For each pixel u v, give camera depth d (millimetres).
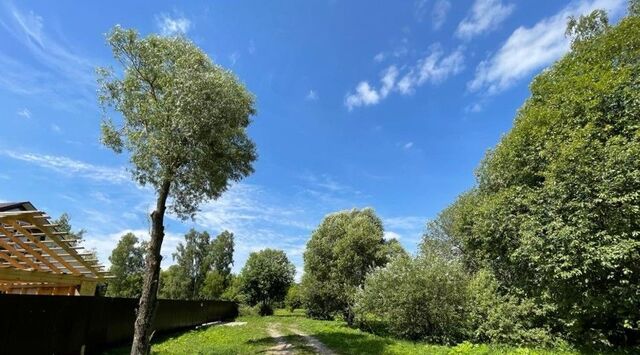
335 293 34375
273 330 27609
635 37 18344
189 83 13844
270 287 59438
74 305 14680
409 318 20047
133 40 14953
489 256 21609
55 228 17500
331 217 40469
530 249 16406
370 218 41281
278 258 63281
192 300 31359
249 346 17781
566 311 16531
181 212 15852
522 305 17391
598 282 15250
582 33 23859
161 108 14062
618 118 16531
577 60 20828
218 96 14883
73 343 14547
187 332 26000
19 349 11828
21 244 17234
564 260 15062
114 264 70625
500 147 22594
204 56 15789
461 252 29438
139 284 69438
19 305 11914
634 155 14070
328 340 19906
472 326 18422
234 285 68125
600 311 15570
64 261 19453
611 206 14500
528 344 16625
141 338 12648
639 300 14312
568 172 15570
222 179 17328
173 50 15172
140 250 75125
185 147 14117
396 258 22203
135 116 14828
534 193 17500
